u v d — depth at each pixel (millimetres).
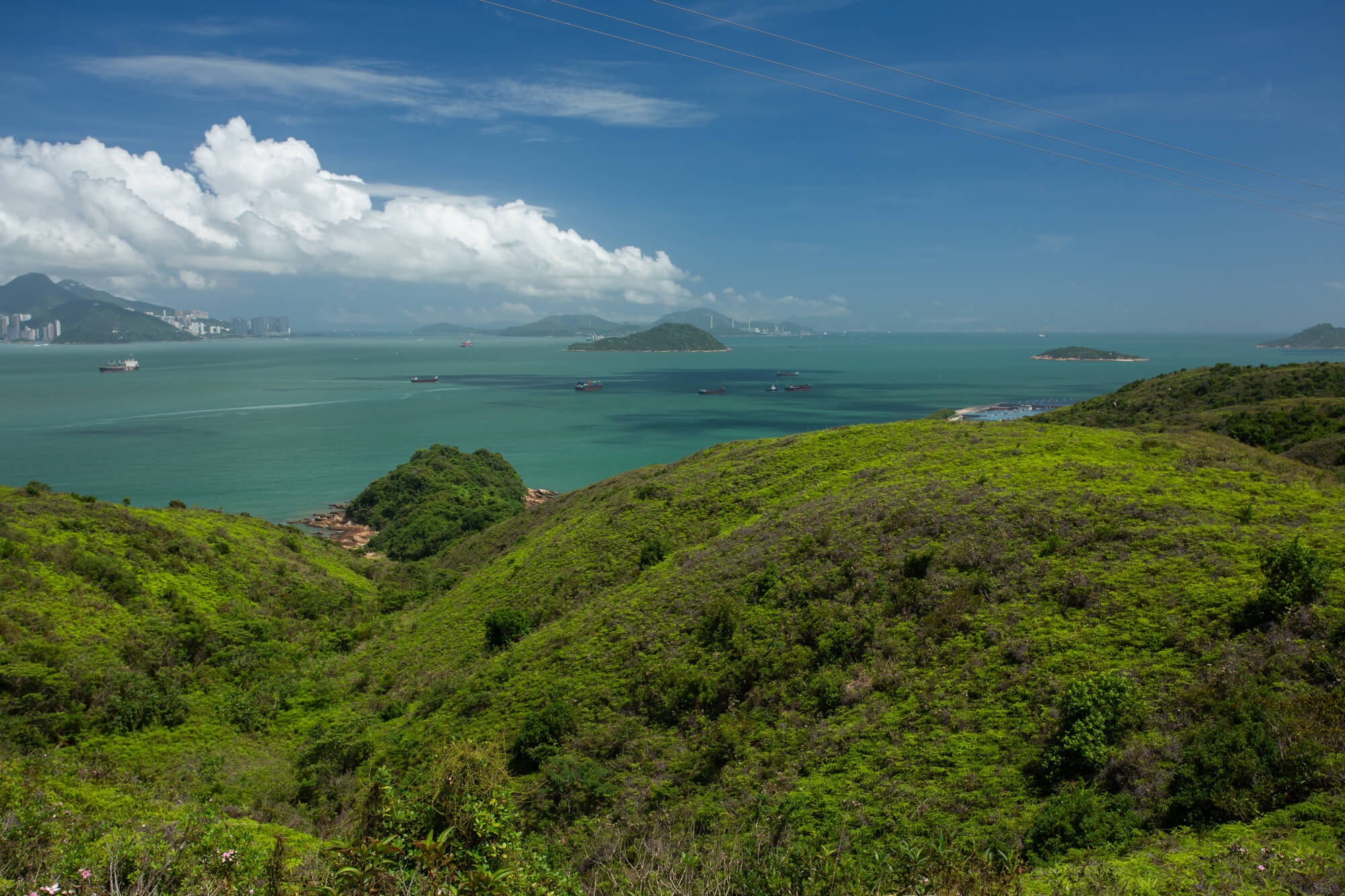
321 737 29547
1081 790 15203
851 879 9844
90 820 11859
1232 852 11703
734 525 40781
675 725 23469
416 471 109375
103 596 38594
